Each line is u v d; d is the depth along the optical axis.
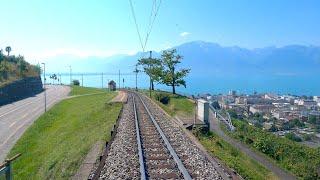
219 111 50.34
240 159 25.19
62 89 135.75
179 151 20.58
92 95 101.00
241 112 89.94
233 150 28.39
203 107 33.72
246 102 155.00
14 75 110.75
